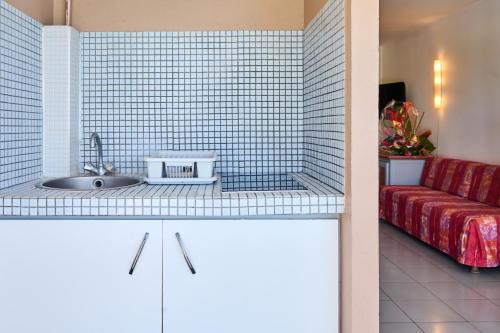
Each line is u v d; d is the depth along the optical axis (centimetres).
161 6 235
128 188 180
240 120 238
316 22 202
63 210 154
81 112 235
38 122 214
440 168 496
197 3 235
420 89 583
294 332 159
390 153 563
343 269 158
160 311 158
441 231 379
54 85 219
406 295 305
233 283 158
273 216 160
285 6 236
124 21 234
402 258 393
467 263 344
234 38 236
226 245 157
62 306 157
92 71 234
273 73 237
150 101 236
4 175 178
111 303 157
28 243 155
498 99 420
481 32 445
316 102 204
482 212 361
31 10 206
